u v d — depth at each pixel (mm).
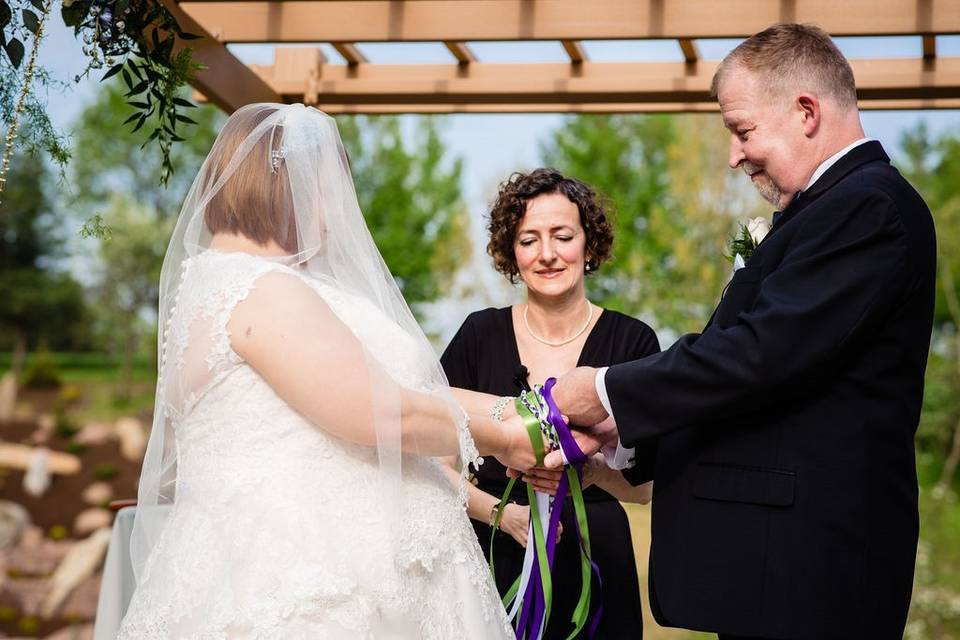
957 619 9250
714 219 12172
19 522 10555
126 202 16703
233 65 3943
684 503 2199
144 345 17250
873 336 2088
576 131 14812
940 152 16031
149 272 16906
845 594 2018
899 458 2100
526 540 2711
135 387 16797
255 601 1902
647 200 13938
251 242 2146
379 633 1969
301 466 1989
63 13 2346
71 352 17719
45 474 11641
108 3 2377
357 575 1950
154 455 2229
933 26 3320
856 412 2078
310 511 1962
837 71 2230
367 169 13453
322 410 1968
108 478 11875
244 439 1997
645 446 2537
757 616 2047
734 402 2107
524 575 2639
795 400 2121
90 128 16484
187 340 2041
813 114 2213
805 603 2021
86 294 17266
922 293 2117
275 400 2008
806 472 2070
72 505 11430
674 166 12500
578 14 3635
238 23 3875
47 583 9453
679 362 2178
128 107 16047
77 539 10789
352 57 4223
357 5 3828
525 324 2959
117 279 16891
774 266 2193
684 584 2135
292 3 3855
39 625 8773
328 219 2199
